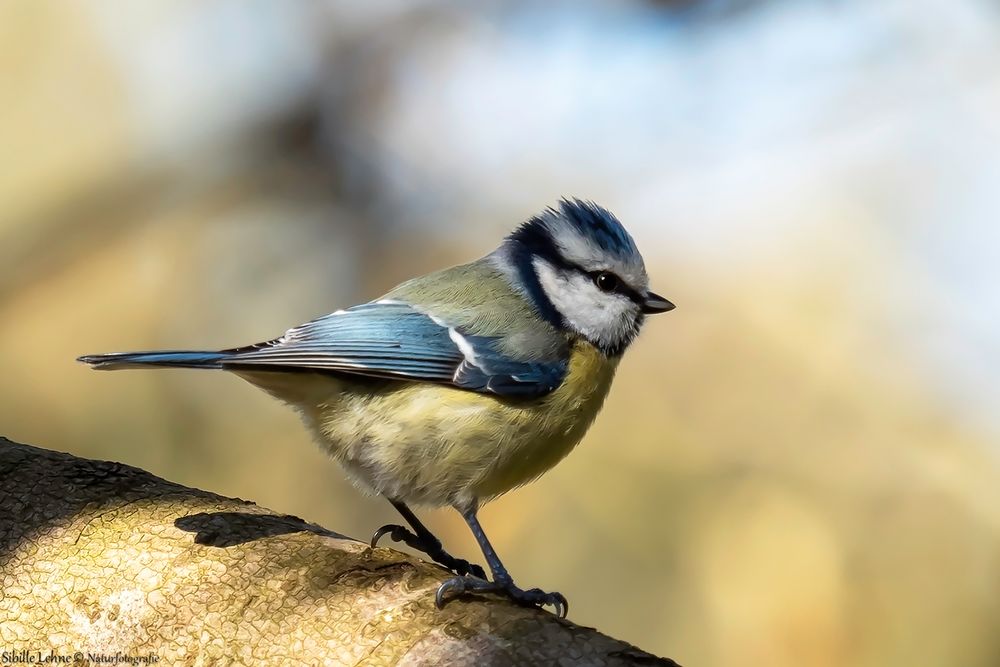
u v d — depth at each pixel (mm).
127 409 11516
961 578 10250
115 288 12422
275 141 13195
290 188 13102
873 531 10422
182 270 12586
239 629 4992
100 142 13133
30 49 13430
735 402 11406
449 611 4875
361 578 5133
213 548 5391
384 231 12992
